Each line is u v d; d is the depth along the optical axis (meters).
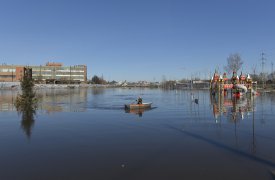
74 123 26.97
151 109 41.41
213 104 48.03
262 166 13.42
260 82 124.75
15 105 43.22
